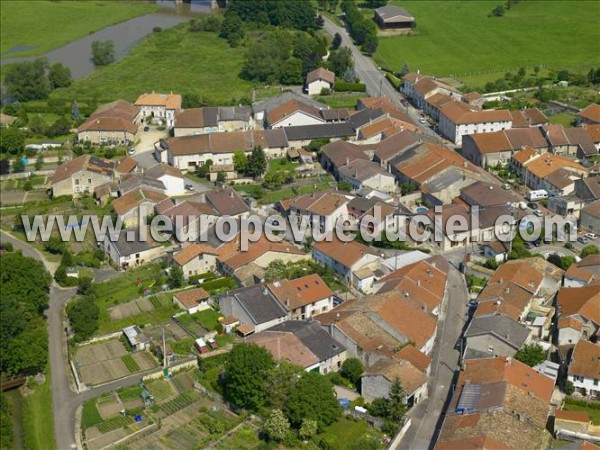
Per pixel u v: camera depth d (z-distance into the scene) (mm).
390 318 166250
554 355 164250
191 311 183000
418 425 144875
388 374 148125
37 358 160625
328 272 195375
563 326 166250
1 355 159250
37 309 179750
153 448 140500
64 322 182625
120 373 163250
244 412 147375
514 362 151625
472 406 139875
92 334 175375
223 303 181000
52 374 164000
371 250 195750
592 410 148375
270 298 177875
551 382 148500
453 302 185625
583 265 188250
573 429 138500
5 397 152625
